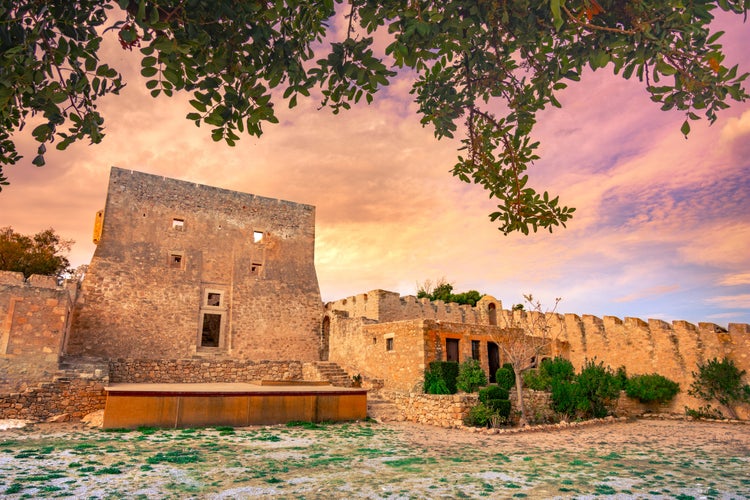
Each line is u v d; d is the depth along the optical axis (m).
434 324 21.41
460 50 3.55
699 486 8.21
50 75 3.02
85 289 22.17
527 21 3.31
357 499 6.76
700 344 24.42
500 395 17.86
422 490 7.38
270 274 28.16
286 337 27.50
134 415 13.62
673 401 24.70
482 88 4.34
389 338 22.94
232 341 25.64
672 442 14.56
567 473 9.10
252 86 3.45
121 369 19.77
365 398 17.56
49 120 3.14
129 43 3.04
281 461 9.55
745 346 22.84
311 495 6.91
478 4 3.25
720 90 3.14
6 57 2.68
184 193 26.47
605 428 18.27
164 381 20.61
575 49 3.46
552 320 31.09
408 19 3.11
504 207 4.69
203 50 3.15
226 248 27.17
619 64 3.37
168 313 24.12
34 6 2.89
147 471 8.20
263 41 3.29
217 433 13.12
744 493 7.73
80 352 21.28
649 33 3.01
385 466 9.34
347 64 3.36
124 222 24.23
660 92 3.36
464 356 22.28
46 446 10.54
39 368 16.11
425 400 17.89
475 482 8.03
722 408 22.94
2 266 27.34
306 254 30.08
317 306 29.30
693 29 3.03
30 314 16.41
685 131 3.39
